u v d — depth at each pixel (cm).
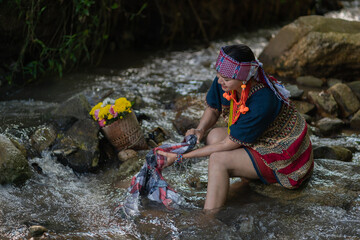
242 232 278
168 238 273
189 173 357
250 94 289
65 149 360
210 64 602
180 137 415
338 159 378
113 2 568
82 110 395
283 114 300
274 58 566
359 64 529
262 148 304
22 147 355
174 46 665
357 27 560
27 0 475
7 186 322
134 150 380
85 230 280
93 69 555
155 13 642
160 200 308
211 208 297
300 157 310
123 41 630
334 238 273
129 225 287
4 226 279
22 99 458
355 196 317
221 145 305
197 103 456
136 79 534
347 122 457
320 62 535
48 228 280
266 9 777
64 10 512
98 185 339
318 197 314
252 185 333
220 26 714
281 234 277
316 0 853
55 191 326
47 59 527
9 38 489
